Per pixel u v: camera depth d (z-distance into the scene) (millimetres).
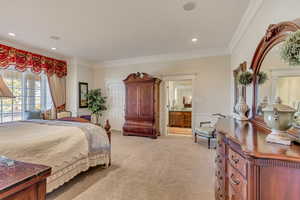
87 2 2270
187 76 4883
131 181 2346
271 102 1617
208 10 2473
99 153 2648
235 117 2582
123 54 5031
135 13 2576
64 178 2092
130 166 2854
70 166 2182
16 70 4113
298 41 931
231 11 2492
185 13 2574
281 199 899
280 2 1541
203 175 2527
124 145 4098
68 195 1998
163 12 2543
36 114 4312
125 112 5188
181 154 3459
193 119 4828
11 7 2373
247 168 1006
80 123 2805
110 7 2400
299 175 856
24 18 2719
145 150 3711
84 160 2408
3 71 3859
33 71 4379
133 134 5031
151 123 4812
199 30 3229
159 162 3031
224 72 4480
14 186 760
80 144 2316
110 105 6027
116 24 2965
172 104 7559
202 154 3463
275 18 1647
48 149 1952
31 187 866
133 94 5039
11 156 1642
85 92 5785
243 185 1076
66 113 5020
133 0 2227
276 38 1521
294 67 1240
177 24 2963
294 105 1236
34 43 3977
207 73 4664
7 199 743
